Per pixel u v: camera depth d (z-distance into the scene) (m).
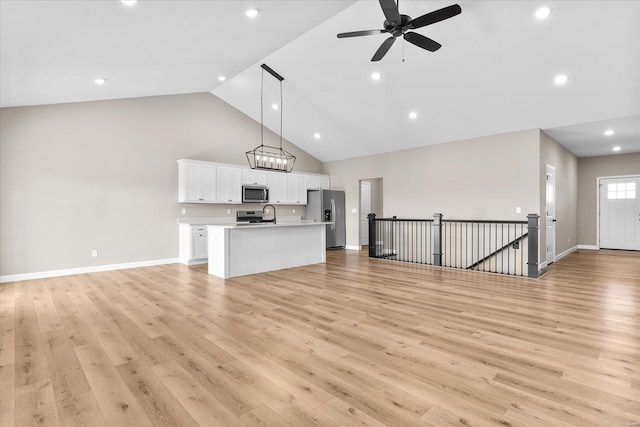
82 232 5.21
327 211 8.24
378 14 3.88
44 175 4.89
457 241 6.18
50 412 1.64
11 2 2.26
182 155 6.36
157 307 3.36
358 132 7.01
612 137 5.88
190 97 6.49
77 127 5.18
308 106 6.58
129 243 5.69
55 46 3.10
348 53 4.73
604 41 3.52
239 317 3.05
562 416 1.58
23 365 2.13
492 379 1.94
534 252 4.70
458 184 6.18
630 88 4.06
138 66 4.20
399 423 1.54
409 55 4.48
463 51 4.18
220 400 1.74
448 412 1.62
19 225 4.70
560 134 5.66
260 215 6.39
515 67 4.22
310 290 4.05
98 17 2.75
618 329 2.71
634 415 1.59
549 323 2.86
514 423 1.53
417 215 6.85
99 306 3.40
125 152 5.66
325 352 2.31
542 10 3.37
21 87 3.96
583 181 8.12
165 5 2.80
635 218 7.52
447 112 5.51
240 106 7.12
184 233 6.08
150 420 1.58
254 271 5.13
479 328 2.75
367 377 1.97
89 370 2.07
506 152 5.56
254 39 4.17
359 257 6.92
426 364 2.13
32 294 3.89
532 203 5.27
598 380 1.91
